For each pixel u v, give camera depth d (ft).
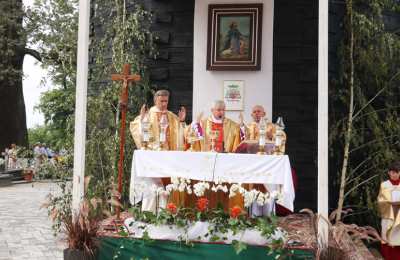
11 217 34.58
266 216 17.28
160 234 17.07
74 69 29.45
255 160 17.15
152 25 27.14
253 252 16.37
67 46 30.14
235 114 26.05
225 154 17.35
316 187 25.16
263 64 25.93
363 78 24.72
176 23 26.89
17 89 84.12
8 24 73.92
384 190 21.59
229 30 26.13
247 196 16.87
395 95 25.59
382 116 25.59
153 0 27.22
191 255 16.81
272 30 25.90
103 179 25.18
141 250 17.17
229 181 17.22
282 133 18.43
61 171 25.79
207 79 26.40
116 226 18.20
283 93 25.72
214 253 16.62
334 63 25.26
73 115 27.12
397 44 24.12
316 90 25.44
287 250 15.90
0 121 82.33
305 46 25.63
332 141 24.47
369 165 24.64
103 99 26.30
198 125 20.74
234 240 16.28
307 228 18.39
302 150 25.38
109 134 26.12
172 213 17.13
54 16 68.74
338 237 15.56
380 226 23.95
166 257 17.01
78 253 16.37
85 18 18.60
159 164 17.81
